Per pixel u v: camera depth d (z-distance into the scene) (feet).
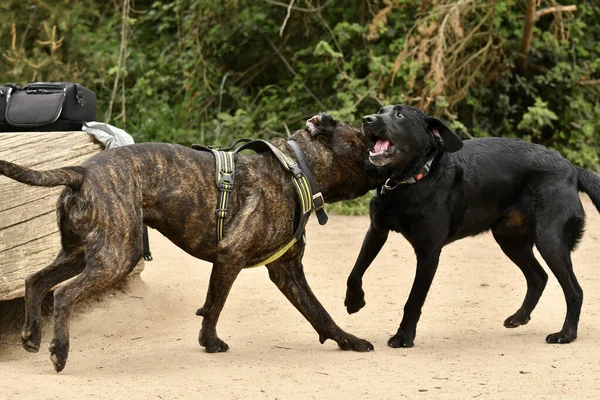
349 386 23.03
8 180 26.73
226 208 25.86
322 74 68.59
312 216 55.26
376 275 38.78
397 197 28.50
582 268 40.37
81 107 30.86
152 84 69.46
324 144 27.78
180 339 28.91
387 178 28.45
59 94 30.32
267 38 70.74
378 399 21.81
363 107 66.13
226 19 70.59
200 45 70.59
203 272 38.58
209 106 70.79
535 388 22.82
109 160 24.56
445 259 42.57
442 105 60.18
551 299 34.94
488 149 30.19
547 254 29.40
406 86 63.31
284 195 26.68
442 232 28.66
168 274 37.58
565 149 68.69
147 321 31.14
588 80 70.18
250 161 26.66
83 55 65.16
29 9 64.49
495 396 22.12
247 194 26.12
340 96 63.82
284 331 30.07
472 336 29.45
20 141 28.37
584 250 44.73
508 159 30.07
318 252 43.93
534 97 67.92
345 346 27.40
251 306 33.17
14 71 60.75
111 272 23.85
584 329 30.12
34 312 24.52
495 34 65.31
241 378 23.71
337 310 32.83
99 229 23.75
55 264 24.72
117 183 24.21
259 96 71.26
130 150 25.13
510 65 67.41
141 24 73.36
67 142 29.40
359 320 31.53
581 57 72.02
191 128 67.05
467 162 29.50
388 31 66.08
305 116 67.51
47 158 28.58
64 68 62.18
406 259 42.32
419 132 27.99
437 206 28.48
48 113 29.96
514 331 30.32
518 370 24.72
